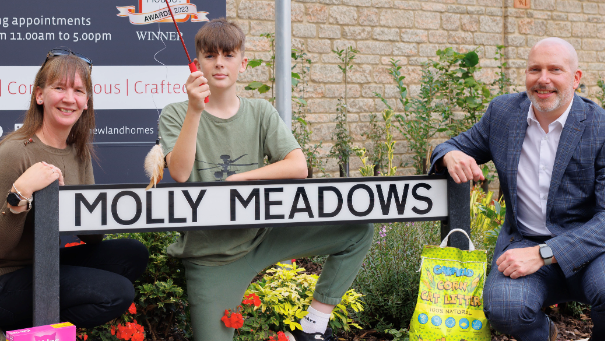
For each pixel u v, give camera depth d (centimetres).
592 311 234
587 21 753
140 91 415
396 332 303
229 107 250
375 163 632
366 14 638
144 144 418
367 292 333
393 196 239
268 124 253
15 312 224
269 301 280
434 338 215
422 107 608
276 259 257
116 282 230
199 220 227
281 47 374
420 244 346
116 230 220
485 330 214
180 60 420
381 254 345
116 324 265
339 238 256
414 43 665
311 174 566
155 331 291
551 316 346
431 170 251
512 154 250
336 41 627
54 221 209
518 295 226
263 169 239
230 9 575
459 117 695
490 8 701
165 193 223
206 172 245
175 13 415
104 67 408
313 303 267
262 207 231
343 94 635
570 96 239
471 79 605
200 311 246
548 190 244
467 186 240
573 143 236
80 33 404
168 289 270
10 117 401
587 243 227
